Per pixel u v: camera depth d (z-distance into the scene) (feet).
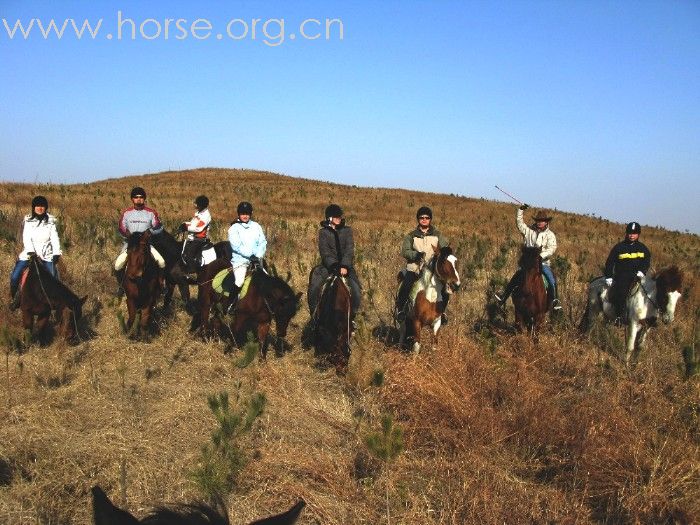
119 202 104.47
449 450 18.71
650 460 17.21
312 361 26.99
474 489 15.92
